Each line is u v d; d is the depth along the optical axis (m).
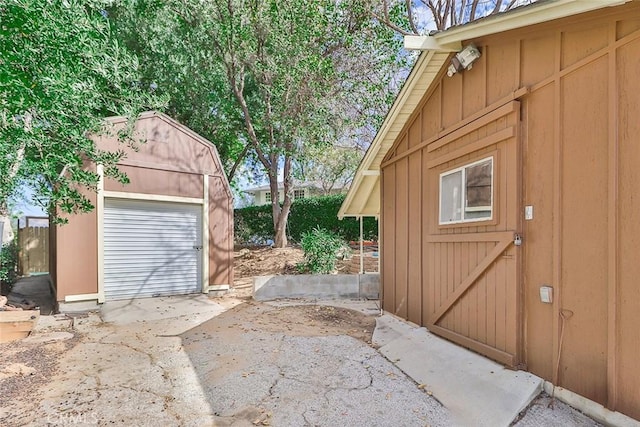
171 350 4.36
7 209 5.78
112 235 6.83
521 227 3.17
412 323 5.06
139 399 3.08
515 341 3.15
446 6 9.81
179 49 10.73
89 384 3.37
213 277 7.97
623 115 2.40
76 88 3.41
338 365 3.83
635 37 2.34
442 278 4.34
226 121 12.88
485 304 3.58
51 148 3.82
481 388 3.02
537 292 3.01
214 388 3.30
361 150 14.64
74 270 6.35
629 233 2.35
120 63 3.98
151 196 7.20
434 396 3.10
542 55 3.03
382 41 10.15
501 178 3.39
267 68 10.16
